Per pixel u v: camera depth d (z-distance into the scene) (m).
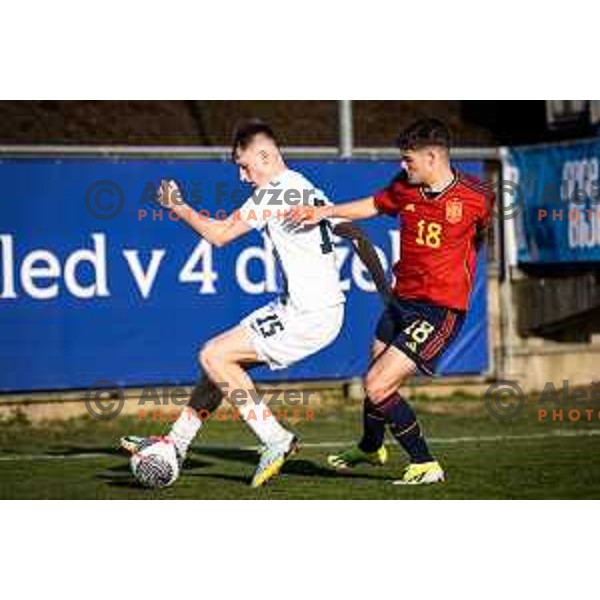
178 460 29.73
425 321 28.72
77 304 41.91
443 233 28.47
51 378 41.69
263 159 28.80
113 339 42.28
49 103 51.16
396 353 28.81
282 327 28.73
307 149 45.16
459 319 28.98
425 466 29.77
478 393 47.03
